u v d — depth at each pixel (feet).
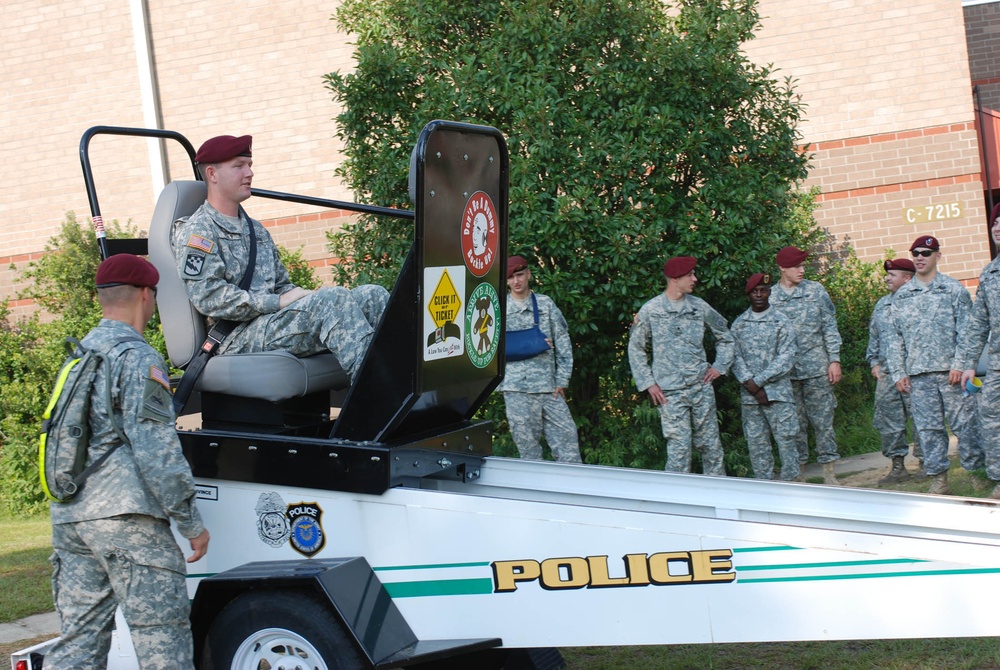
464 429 14.42
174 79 41.73
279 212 40.81
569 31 26.58
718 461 24.13
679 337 23.56
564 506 11.69
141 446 11.44
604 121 26.16
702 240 25.88
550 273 25.61
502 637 11.87
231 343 13.93
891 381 25.40
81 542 11.89
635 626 11.46
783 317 24.58
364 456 12.31
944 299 24.02
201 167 14.24
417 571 12.17
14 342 37.50
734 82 27.09
